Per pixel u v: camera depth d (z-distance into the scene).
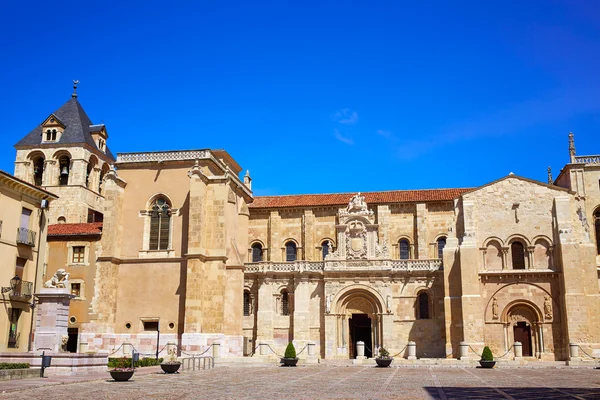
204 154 60.00
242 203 67.38
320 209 72.00
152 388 28.84
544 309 59.19
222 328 56.06
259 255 73.19
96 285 57.22
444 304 61.19
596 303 57.69
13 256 51.50
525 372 43.34
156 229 59.16
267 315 64.75
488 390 28.59
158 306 56.72
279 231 72.38
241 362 53.97
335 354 62.69
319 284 65.25
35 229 54.84
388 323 62.62
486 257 61.81
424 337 62.41
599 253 63.69
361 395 25.92
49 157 82.44
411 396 25.56
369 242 65.81
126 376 32.69
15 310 51.66
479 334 58.25
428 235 68.81
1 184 50.34
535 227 61.53
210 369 45.56
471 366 51.41
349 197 73.38
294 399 24.17
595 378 37.09
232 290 59.62
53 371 35.59
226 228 60.16
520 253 61.78
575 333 56.81
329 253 66.00
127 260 58.44
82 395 25.44
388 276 63.69
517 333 59.91
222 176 58.91
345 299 64.25
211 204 58.41
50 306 37.94
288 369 46.16
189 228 56.38
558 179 71.06
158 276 57.50
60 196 80.75
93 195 84.19
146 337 56.09
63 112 86.75
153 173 60.34
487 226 62.38
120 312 57.34
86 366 37.03
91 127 87.62
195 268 55.28
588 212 64.50
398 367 49.81
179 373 39.78
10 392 26.25
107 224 58.09
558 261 59.81
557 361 56.91
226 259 58.00
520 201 62.41
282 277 65.81
